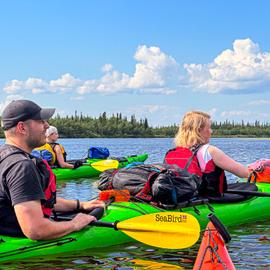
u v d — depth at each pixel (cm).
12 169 224
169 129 8181
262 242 293
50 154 674
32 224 226
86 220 261
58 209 277
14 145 233
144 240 258
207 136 347
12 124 231
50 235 238
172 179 306
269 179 405
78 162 702
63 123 7019
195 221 248
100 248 271
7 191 227
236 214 343
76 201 285
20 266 234
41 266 235
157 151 1853
